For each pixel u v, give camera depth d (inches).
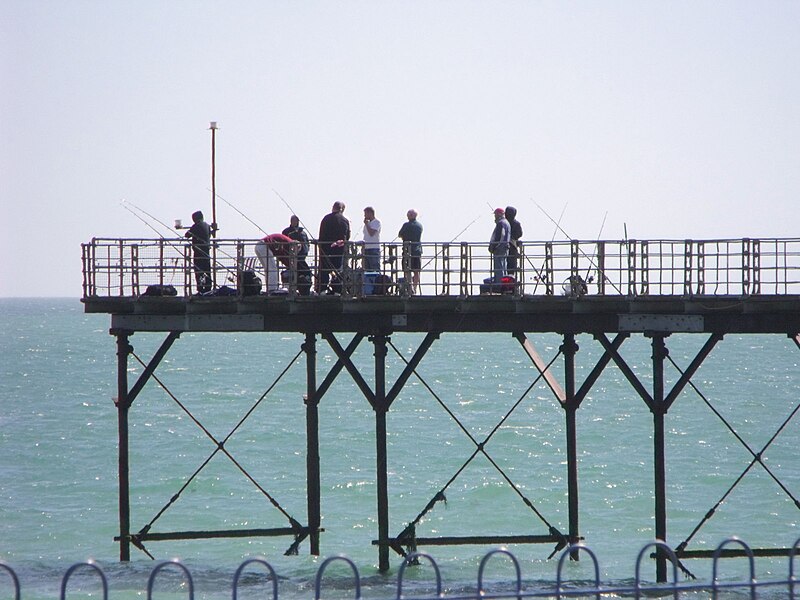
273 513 5177.2
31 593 3506.4
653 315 3277.6
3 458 6697.8
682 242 3201.3
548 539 3754.9
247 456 6678.2
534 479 5895.7
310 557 3895.2
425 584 3617.1
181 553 4338.1
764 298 3142.2
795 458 6525.6
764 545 4463.6
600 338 3403.1
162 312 3371.1
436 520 5017.2
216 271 3309.5
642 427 7775.6
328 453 6766.7
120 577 3695.9
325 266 3506.4
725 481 5802.2
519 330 3361.2
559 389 3661.4
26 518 5032.0
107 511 5201.8
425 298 3257.9
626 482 5802.2
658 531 3422.7
